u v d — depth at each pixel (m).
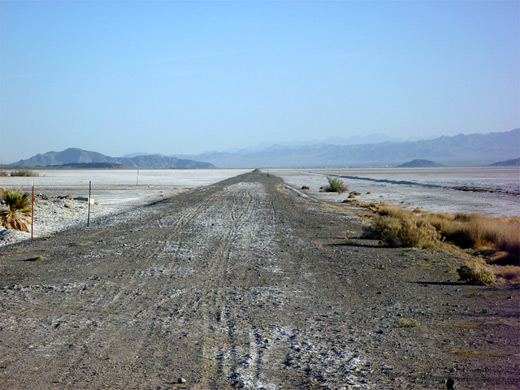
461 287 12.05
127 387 5.78
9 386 5.74
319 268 14.33
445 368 6.48
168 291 11.11
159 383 5.92
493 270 14.45
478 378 6.10
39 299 10.20
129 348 7.25
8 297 10.32
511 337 7.91
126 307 9.66
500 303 10.36
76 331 8.05
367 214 32.97
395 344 7.54
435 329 8.41
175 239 19.69
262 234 21.64
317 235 21.86
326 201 47.50
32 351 7.05
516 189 72.25
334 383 5.94
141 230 22.45
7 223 21.00
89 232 21.77
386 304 10.23
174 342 7.55
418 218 25.30
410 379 6.07
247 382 5.96
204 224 25.03
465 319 9.07
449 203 46.84
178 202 40.12
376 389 5.75
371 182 98.62
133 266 14.05
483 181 101.44
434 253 17.59
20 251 16.55
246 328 8.37
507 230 20.61
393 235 19.52
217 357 6.91
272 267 14.30
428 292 11.45
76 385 5.82
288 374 6.26
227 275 13.04
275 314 9.31
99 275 12.75
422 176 138.12
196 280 12.34
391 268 14.52
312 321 8.87
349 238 21.08
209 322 8.70
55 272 13.09
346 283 12.33
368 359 6.84
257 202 40.62
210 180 99.00
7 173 116.94
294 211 33.75
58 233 21.62
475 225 21.34
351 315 9.31
